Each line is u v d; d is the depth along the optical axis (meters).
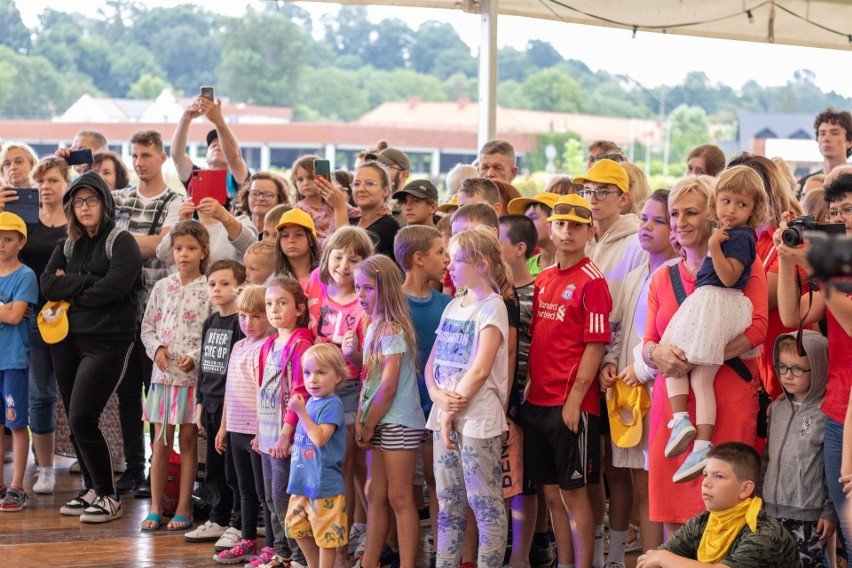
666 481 3.66
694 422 3.58
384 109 32.56
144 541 4.86
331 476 4.07
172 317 5.14
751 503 3.28
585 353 3.98
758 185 3.58
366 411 4.12
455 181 6.56
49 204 5.80
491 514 3.87
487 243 3.95
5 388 5.41
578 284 4.03
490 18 7.27
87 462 5.21
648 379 3.83
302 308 4.46
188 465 5.07
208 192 5.53
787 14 7.90
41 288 5.27
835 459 3.47
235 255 5.60
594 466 4.01
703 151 5.36
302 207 5.45
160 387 5.09
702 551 3.32
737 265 3.50
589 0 7.46
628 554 4.56
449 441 3.90
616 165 4.52
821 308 3.58
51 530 5.01
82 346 5.21
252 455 4.55
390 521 4.26
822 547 3.62
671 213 3.77
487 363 3.84
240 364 4.61
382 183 5.24
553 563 4.56
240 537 4.71
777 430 3.71
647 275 4.15
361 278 4.13
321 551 4.06
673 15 7.66
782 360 3.66
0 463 5.49
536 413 4.05
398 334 4.10
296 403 4.05
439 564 3.98
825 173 6.36
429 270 4.32
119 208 6.02
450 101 33.91
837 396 3.48
